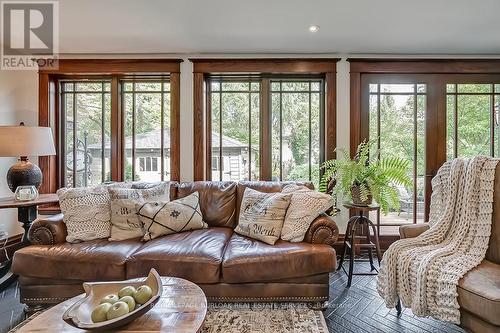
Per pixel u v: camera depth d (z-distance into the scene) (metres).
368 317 2.08
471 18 2.55
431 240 2.05
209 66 3.38
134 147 3.54
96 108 3.54
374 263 3.08
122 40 3.02
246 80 3.52
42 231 2.28
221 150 3.55
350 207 2.72
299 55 3.37
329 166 3.00
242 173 3.54
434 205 2.27
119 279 2.07
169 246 2.20
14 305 2.26
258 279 2.07
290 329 1.91
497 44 3.11
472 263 1.77
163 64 3.39
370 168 2.71
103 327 1.18
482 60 3.33
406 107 3.40
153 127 3.54
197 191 2.90
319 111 3.52
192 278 2.04
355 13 2.48
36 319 1.33
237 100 3.54
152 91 3.53
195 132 3.41
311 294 2.11
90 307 1.36
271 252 2.10
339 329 1.94
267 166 3.52
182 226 2.58
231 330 1.90
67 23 2.65
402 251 1.98
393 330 1.93
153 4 2.33
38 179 2.88
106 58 3.38
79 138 3.55
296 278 2.10
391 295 1.97
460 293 1.58
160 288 1.39
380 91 3.40
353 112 3.36
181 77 3.41
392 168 2.69
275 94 3.53
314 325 1.95
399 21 2.62
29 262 2.10
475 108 3.38
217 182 3.01
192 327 1.25
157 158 3.54
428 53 3.34
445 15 2.51
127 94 3.55
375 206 2.72
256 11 2.44
